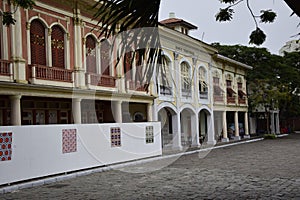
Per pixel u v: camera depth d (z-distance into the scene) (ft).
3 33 45.83
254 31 17.98
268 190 31.86
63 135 45.09
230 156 63.72
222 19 18.13
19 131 39.42
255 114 131.34
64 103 60.34
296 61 130.41
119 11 13.10
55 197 31.96
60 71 52.60
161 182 38.11
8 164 37.91
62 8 54.13
